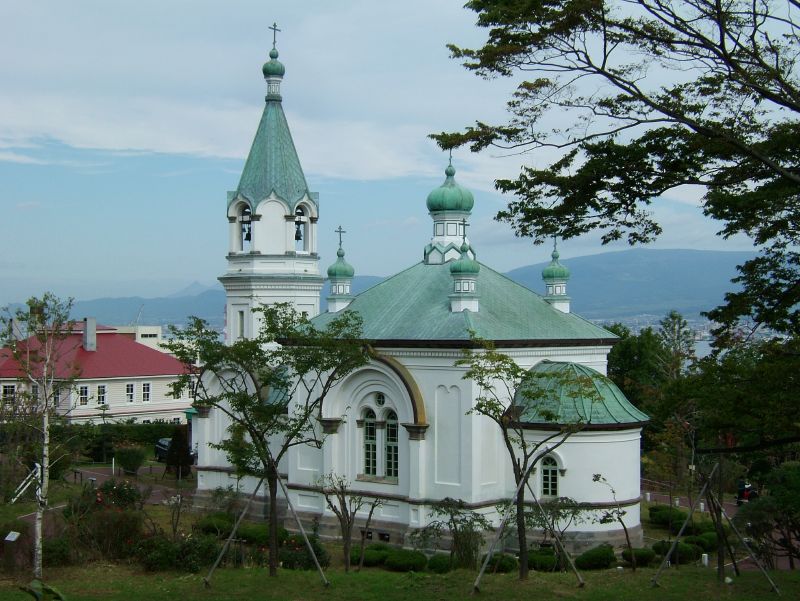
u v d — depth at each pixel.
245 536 50.47
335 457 54.91
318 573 38.81
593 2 23.58
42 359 39.22
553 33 24.42
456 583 36.09
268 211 66.25
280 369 40.72
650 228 27.02
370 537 53.06
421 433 51.31
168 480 74.62
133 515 42.72
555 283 62.19
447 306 54.25
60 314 40.69
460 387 50.62
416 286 57.69
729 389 29.42
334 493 52.22
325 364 40.75
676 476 63.38
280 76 67.94
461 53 25.94
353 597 34.28
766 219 27.58
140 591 35.38
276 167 66.75
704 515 56.47
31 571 38.16
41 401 45.25
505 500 49.66
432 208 60.97
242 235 67.50
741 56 25.16
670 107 25.38
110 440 82.62
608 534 49.22
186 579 37.59
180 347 39.22
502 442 51.72
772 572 38.50
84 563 39.97
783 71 25.31
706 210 27.22
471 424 50.00
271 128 67.38
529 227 27.50
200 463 64.75
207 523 51.28
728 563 43.16
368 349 51.47
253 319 65.94
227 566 40.72
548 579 36.91
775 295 29.25
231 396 38.66
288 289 66.31
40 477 39.16
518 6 24.30
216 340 39.62
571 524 49.16
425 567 44.03
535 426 49.84
